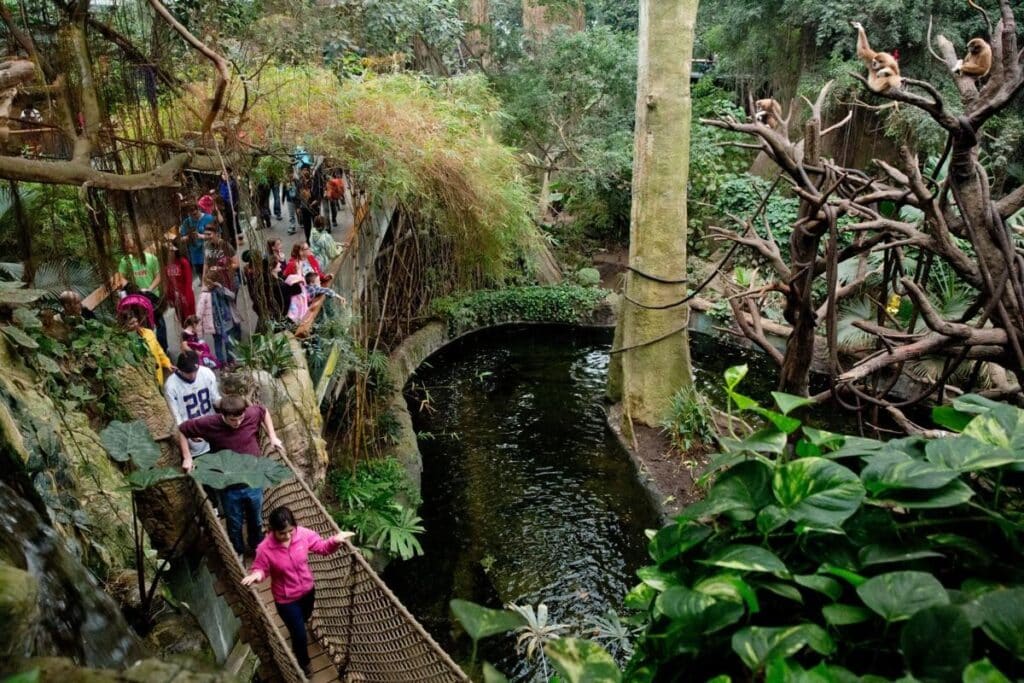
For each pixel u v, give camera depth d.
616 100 17.75
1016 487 1.69
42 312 5.30
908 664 1.12
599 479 10.59
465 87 11.46
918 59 13.97
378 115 8.16
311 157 9.59
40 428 4.12
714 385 13.71
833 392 4.07
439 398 13.35
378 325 11.40
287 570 4.15
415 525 8.63
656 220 11.42
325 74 7.82
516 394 13.63
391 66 9.90
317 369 8.11
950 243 3.80
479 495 10.18
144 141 4.73
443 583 8.30
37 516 2.69
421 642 3.67
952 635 1.11
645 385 11.81
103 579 4.03
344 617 4.36
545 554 8.90
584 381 14.22
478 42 17.75
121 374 5.55
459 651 7.23
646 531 1.82
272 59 7.07
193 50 5.97
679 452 10.89
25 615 1.55
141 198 5.54
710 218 16.97
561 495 10.19
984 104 3.24
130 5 4.89
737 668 1.38
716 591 1.30
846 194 4.87
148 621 3.97
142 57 4.70
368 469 9.09
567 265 18.86
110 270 5.41
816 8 14.65
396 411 11.04
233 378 5.14
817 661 1.33
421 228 11.88
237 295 7.96
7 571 1.62
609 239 20.16
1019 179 13.38
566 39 17.33
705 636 1.38
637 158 11.51
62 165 3.67
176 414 5.27
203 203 8.48
